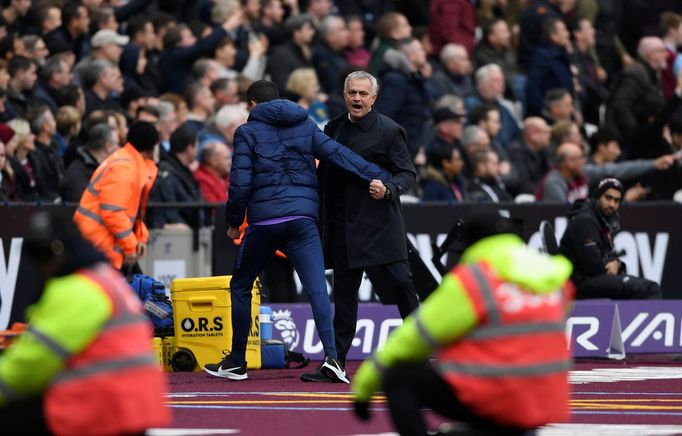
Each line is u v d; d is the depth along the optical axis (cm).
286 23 7019
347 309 4194
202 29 6856
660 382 4228
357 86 4131
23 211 5306
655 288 5522
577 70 7850
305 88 6519
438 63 7419
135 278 4750
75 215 4528
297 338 5209
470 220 2192
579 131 7288
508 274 2114
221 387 3988
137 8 6781
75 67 6325
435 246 4759
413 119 6475
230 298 4512
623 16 8488
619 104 7419
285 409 3350
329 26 7112
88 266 2022
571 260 5534
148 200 5591
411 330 2131
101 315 1977
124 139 5759
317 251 4075
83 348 1986
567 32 7669
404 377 2169
